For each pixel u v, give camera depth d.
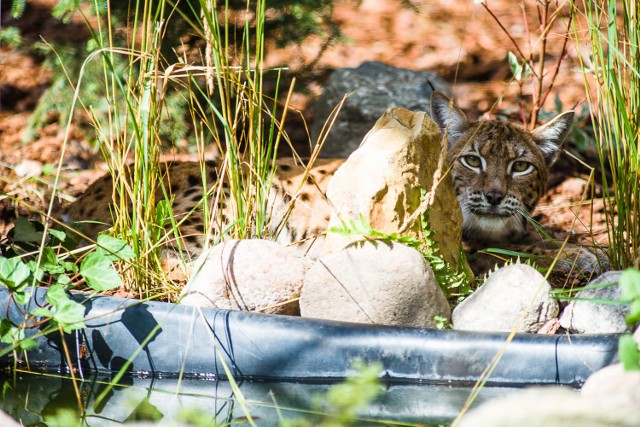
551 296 6.57
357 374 6.21
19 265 6.44
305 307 6.71
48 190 11.30
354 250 6.62
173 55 11.12
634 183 7.31
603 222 10.73
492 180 9.78
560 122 10.40
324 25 12.80
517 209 9.88
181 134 11.71
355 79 12.45
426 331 6.25
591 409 4.28
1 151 12.79
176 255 8.51
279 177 9.13
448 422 5.53
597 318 6.46
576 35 7.58
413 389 6.11
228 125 7.18
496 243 9.88
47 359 6.62
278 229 7.70
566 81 14.69
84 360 6.60
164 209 7.54
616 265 7.57
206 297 6.84
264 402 5.92
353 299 6.57
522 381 6.05
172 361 6.48
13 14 10.47
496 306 6.58
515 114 13.63
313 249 8.59
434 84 12.75
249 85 7.51
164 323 6.50
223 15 11.36
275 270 6.82
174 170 9.78
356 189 7.11
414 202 7.14
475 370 6.12
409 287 6.51
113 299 6.64
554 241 8.52
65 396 6.09
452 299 7.19
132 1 10.94
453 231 7.55
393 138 7.20
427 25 17.81
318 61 13.63
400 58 16.28
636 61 7.31
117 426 5.49
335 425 4.52
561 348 6.03
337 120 12.28
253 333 6.37
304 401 5.94
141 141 7.20
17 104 14.37
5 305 6.59
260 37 7.23
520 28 17.39
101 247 6.80
